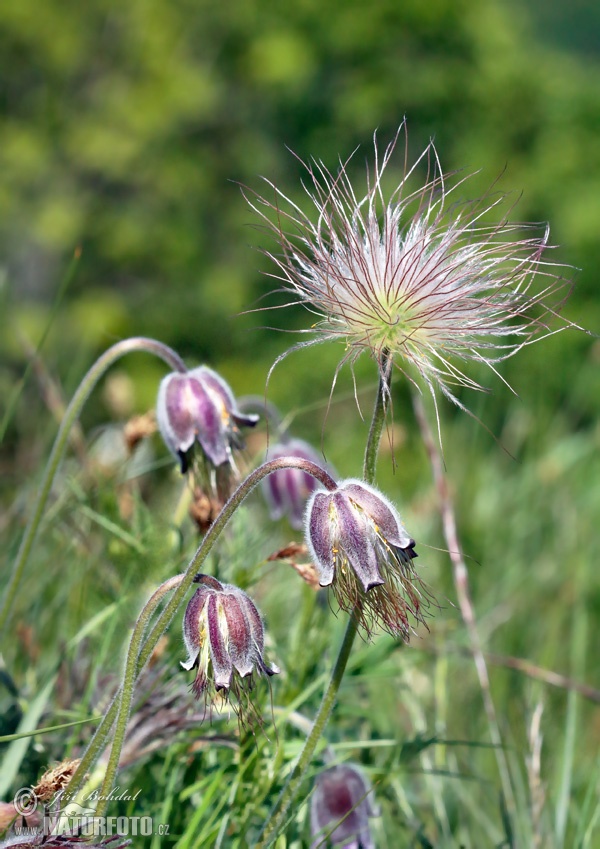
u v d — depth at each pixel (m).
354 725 4.16
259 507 4.99
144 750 3.30
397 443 4.83
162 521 4.59
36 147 22.52
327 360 16.64
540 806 3.74
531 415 8.73
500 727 4.82
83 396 3.46
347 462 10.22
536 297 2.88
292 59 22.72
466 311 2.79
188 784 3.41
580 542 6.80
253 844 3.13
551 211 21.05
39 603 4.52
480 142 22.14
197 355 20.00
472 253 2.88
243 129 23.77
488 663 5.17
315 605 4.03
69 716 3.59
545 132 22.28
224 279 21.86
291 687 3.78
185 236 22.69
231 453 3.34
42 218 22.03
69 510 4.68
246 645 2.49
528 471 7.65
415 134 22.81
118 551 4.27
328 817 3.13
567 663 6.04
